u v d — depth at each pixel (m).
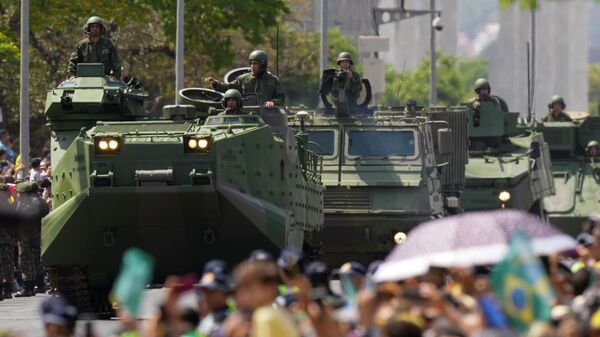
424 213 100.62
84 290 79.19
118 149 73.94
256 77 92.00
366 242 100.88
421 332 35.00
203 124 78.62
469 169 126.12
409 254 41.41
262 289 36.72
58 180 76.50
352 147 103.50
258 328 34.03
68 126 83.12
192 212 74.50
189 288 39.38
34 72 169.50
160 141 74.00
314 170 91.69
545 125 143.25
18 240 100.06
